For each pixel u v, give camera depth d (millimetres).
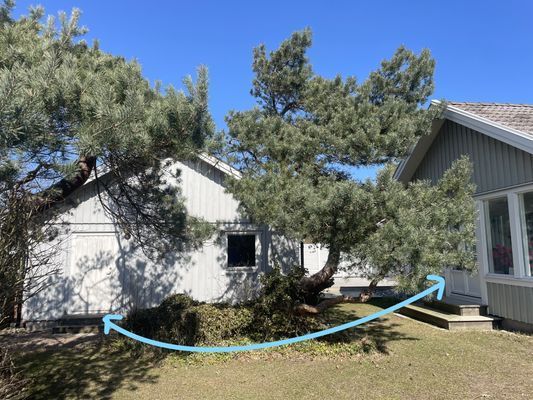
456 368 6078
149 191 7336
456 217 5977
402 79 8141
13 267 4875
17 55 4426
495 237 9047
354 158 6824
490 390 5215
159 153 5562
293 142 7199
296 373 6000
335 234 5941
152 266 11297
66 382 5836
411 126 6992
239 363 6516
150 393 5367
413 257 5184
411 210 5578
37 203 5180
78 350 7695
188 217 7801
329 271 7453
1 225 4820
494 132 8109
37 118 3588
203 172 11648
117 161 5824
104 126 4113
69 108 4078
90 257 11070
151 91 5398
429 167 11383
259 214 6559
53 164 4152
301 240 6293
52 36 5266
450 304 9398
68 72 4098
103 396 5281
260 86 9297
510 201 8398
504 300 8664
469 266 5941
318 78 8359
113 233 11219
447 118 9562
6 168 3549
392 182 5766
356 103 7465
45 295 10633
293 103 9219
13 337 9156
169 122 4781
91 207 11195
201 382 5734
